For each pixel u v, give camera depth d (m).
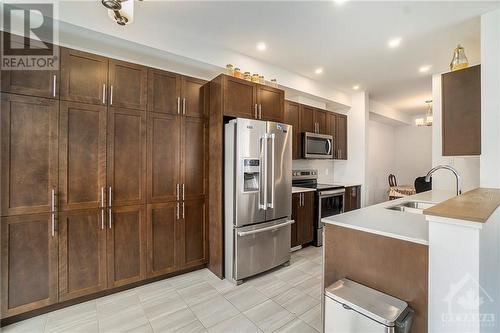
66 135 1.97
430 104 5.66
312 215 3.69
